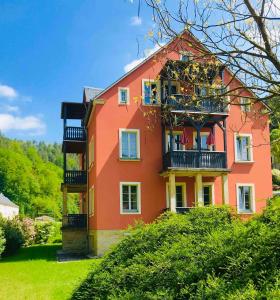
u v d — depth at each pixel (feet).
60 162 468.75
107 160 75.87
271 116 20.29
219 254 16.93
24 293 38.60
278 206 17.20
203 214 23.68
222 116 76.18
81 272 51.49
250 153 82.43
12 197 262.06
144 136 77.71
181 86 20.45
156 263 19.45
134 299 17.46
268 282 13.41
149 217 75.97
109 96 77.30
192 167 73.72
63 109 92.68
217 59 17.57
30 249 100.78
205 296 14.52
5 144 417.69
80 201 119.75
